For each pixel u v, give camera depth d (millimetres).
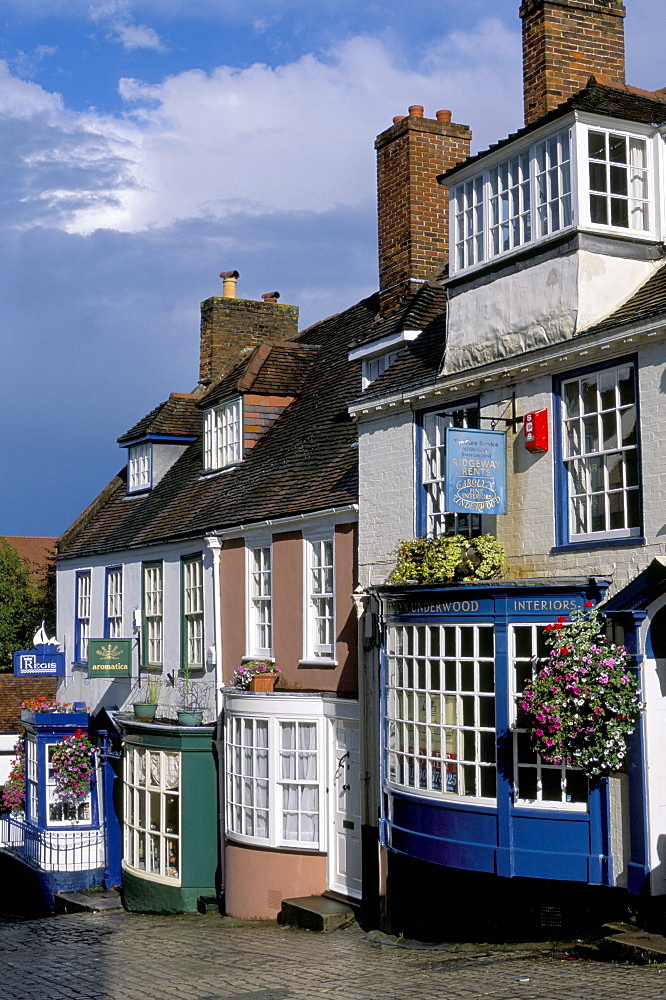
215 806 17594
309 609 16344
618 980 9203
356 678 14898
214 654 18750
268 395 20406
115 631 23672
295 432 19031
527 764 11234
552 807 11023
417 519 13906
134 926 16453
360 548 14914
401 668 12914
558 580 11094
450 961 11180
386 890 13531
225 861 16844
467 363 13250
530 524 12117
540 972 9891
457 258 13703
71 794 21844
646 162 12281
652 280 11812
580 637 10656
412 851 12445
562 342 11516
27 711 23484
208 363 25344
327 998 9883
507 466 12531
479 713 11633
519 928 12484
